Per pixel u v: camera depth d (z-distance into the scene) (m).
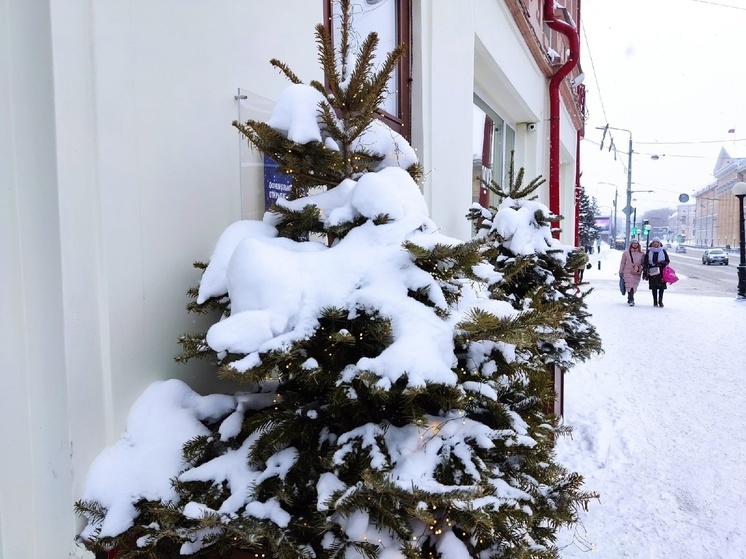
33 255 1.16
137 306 1.36
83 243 1.21
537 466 1.34
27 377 1.18
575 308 3.27
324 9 2.42
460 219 3.93
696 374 5.29
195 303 1.43
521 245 3.07
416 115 3.27
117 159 1.29
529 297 1.83
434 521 1.03
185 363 1.52
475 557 1.18
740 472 2.97
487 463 1.21
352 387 1.12
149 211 1.39
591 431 3.62
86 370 1.22
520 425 1.28
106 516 1.15
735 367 5.55
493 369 1.30
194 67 1.54
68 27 1.16
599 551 2.20
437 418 1.23
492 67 4.89
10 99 1.13
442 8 3.49
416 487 1.01
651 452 3.27
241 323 1.11
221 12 1.64
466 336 1.17
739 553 2.19
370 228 1.34
